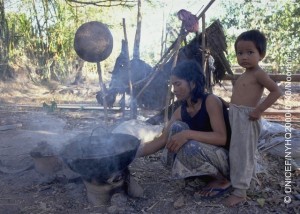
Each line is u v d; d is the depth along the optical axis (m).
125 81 5.41
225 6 11.49
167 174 3.33
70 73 13.91
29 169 3.55
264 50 2.55
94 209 2.74
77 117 6.45
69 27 14.09
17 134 5.11
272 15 10.48
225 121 2.71
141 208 2.72
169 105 4.91
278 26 10.44
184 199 2.81
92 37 4.14
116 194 2.77
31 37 13.64
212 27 4.66
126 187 2.85
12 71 12.27
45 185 3.18
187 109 2.79
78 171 2.57
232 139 2.62
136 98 5.02
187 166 2.64
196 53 4.68
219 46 4.73
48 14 13.84
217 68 4.95
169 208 2.71
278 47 10.45
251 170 2.67
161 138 2.88
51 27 13.89
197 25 4.39
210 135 2.61
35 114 6.90
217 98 2.70
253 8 10.95
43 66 13.41
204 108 2.69
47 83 12.90
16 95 10.45
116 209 2.68
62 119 6.26
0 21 12.22
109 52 4.31
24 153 4.14
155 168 3.51
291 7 10.17
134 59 5.55
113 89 5.44
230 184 2.81
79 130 5.34
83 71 14.19
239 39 2.58
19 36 13.08
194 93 2.65
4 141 4.73
